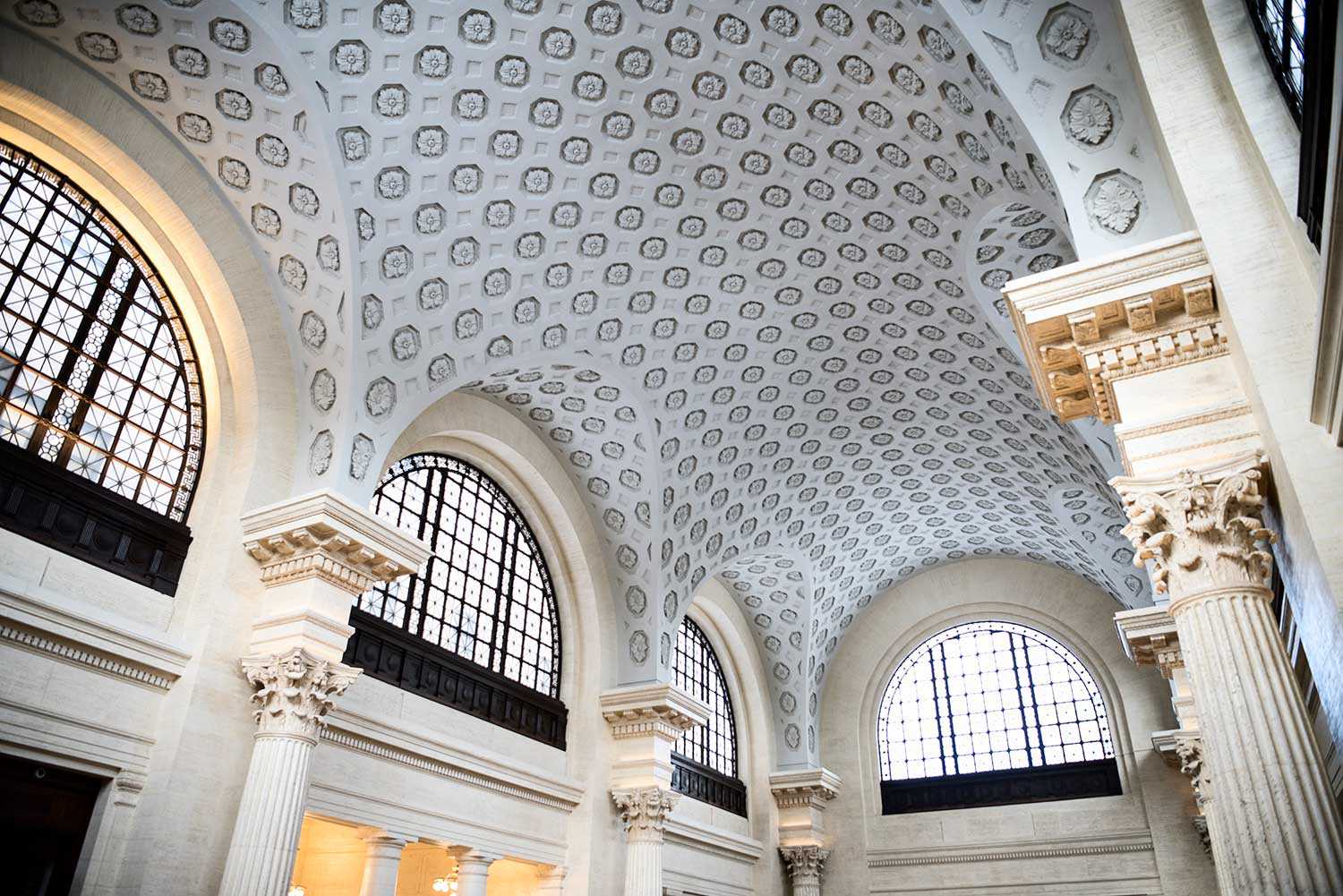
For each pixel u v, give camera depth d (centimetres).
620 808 1725
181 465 1148
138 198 1120
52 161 1050
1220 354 689
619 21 1115
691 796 2117
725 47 1144
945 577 2650
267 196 1152
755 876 2308
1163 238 711
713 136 1267
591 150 1260
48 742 909
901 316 1574
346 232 1143
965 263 1331
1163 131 676
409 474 1548
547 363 1491
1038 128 796
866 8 998
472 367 1383
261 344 1208
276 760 1015
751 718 2483
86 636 956
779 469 1992
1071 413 782
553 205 1302
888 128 1159
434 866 1792
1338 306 445
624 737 1758
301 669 1048
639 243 1408
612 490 1814
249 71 1030
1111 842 2206
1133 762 2259
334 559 1117
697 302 1540
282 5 979
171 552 1095
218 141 1109
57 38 983
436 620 1526
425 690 1434
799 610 2434
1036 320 718
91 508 1022
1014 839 2306
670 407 1700
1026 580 2559
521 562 1780
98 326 1082
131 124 1070
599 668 1789
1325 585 520
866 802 2491
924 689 2602
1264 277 606
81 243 1081
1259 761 555
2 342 975
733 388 1742
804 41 1098
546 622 1802
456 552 1614
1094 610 2452
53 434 1011
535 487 1788
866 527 2336
